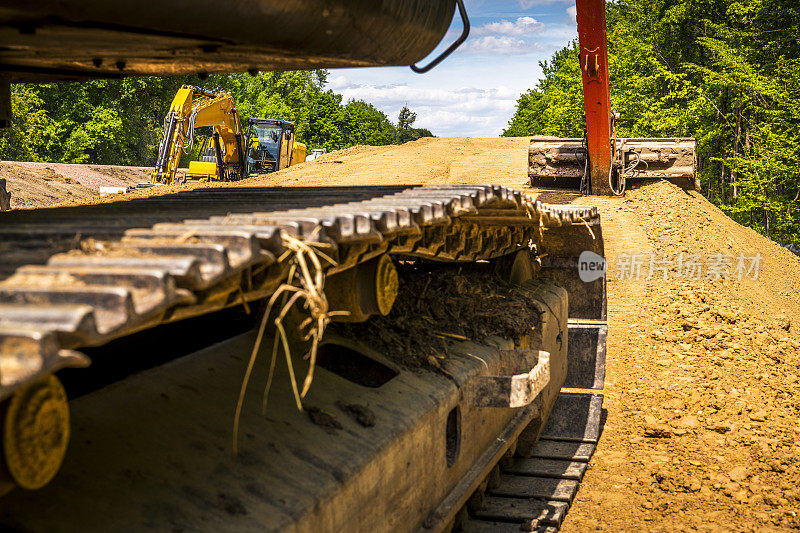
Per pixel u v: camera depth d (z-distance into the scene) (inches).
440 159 936.9
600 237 329.4
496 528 205.2
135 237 94.9
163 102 2091.5
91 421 112.5
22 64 149.6
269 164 1123.9
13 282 74.4
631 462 262.1
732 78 896.3
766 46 939.3
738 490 238.7
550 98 1749.5
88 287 70.4
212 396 131.5
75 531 89.3
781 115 871.7
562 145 690.8
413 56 155.8
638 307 418.3
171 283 73.5
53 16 96.2
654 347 367.9
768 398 311.4
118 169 1592.0
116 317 67.8
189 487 104.6
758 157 933.8
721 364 344.8
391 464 140.6
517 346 227.6
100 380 173.3
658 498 234.1
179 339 191.8
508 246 252.7
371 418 143.0
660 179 669.3
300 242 96.6
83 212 150.6
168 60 146.6
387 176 825.5
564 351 303.1
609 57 1140.5
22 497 92.0
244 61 148.2
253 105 2763.3
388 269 163.6
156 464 107.0
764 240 658.2
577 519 219.8
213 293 90.7
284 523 105.5
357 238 112.7
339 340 173.2
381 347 180.9
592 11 567.2
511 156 943.7
